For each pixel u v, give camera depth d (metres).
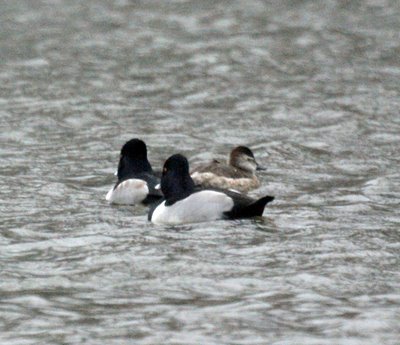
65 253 19.09
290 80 36.69
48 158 27.02
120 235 19.98
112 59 40.25
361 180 24.70
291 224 20.53
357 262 18.34
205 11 49.69
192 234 19.83
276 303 16.53
